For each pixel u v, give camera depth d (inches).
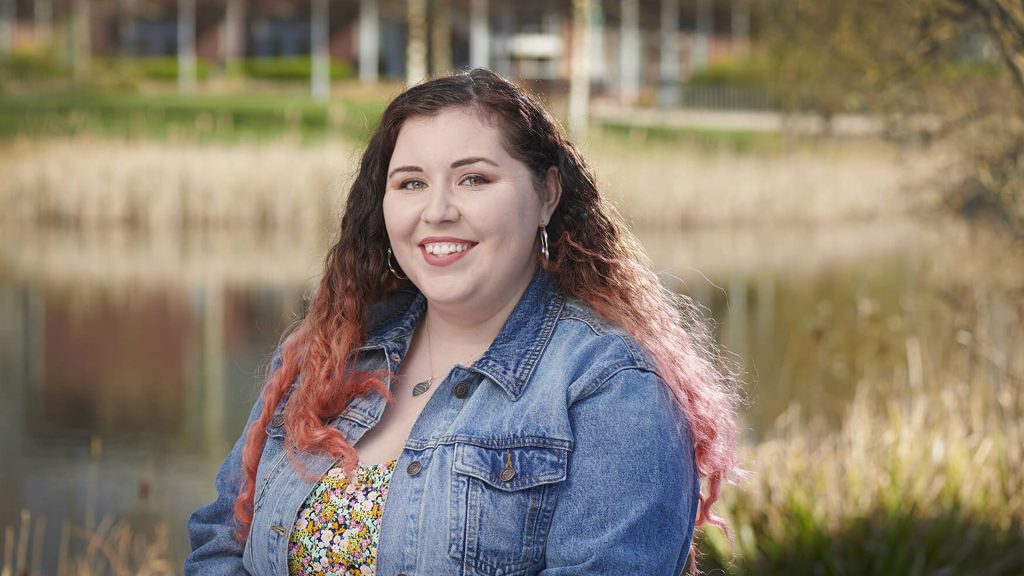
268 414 83.0
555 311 78.5
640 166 743.7
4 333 424.5
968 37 209.8
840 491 172.1
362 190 84.0
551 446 72.3
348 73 1617.9
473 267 77.0
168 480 263.9
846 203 783.7
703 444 77.0
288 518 77.4
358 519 75.7
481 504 71.9
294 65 1596.9
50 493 251.8
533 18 1567.4
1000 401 183.0
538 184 78.5
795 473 179.8
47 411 323.0
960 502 167.5
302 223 693.3
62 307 472.4
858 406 203.2
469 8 1544.0
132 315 459.5
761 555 163.2
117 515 236.1
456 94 77.5
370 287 84.0
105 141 754.2
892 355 289.4
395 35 1648.6
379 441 78.9
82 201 694.5
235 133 1010.7
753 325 420.8
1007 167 205.2
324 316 83.2
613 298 78.2
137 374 367.2
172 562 203.6
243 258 597.3
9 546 185.0
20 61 1449.3
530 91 81.8
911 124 247.6
